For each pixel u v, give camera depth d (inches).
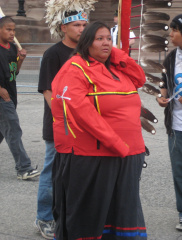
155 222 191.2
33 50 668.1
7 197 218.8
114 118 133.9
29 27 832.9
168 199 217.9
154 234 179.8
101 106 132.7
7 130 243.3
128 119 134.7
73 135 134.8
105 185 135.3
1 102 240.7
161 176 250.7
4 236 177.8
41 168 266.1
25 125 375.9
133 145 137.0
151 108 427.2
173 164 183.0
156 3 168.7
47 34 840.9
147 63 168.4
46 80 162.7
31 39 836.6
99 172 135.3
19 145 243.9
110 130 130.9
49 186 172.6
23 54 247.0
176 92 176.2
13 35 241.6
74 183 137.1
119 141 131.1
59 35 170.9
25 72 570.9
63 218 142.9
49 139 169.0
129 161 137.1
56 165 146.0
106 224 140.8
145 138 333.1
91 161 135.2
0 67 236.5
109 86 133.2
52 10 166.1
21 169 244.5
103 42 134.1
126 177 137.0
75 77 131.8
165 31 171.3
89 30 134.5
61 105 136.0
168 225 188.4
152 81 167.5
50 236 175.0
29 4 884.6
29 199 217.0
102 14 805.2
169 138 183.5
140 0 170.9
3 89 237.8
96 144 133.8
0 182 240.5
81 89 131.4
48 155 171.3
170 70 178.2
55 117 140.6
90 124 130.1
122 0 170.2
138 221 141.8
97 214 137.3
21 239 175.5
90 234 138.7
